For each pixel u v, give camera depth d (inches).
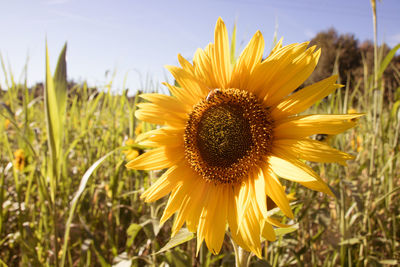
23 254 12.0
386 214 14.4
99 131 23.4
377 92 14.4
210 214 9.5
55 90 11.0
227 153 9.7
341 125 7.8
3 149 19.9
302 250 12.1
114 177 15.7
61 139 11.3
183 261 10.7
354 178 16.3
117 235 15.8
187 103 10.6
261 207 8.0
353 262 13.1
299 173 7.7
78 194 9.8
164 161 10.4
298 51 8.7
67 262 13.3
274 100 9.3
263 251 12.6
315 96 8.4
